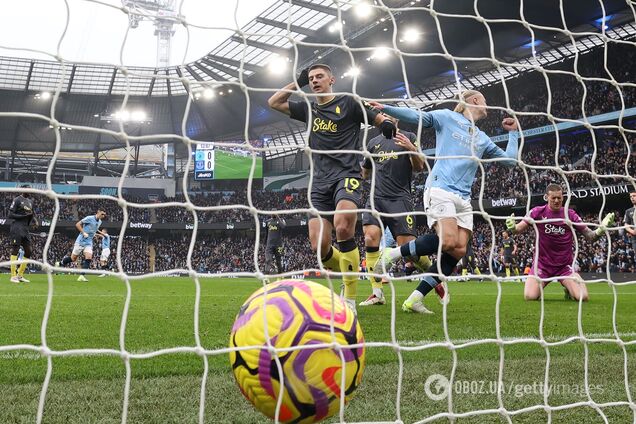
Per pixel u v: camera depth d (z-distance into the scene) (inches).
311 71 195.0
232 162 1584.6
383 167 244.8
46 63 1419.8
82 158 1829.5
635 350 146.3
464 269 687.7
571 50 1097.4
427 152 1212.5
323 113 195.8
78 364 120.0
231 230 1553.9
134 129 1620.3
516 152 185.2
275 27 1100.5
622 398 101.7
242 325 76.8
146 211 1514.5
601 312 249.6
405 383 107.6
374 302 262.4
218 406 91.4
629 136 1017.5
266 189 1569.9
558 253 307.3
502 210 1132.5
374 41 1054.4
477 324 195.5
